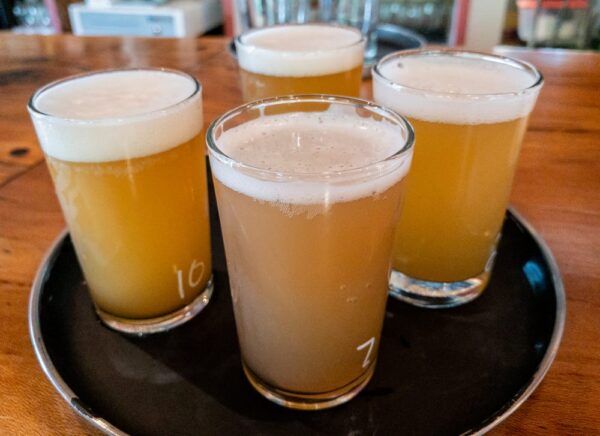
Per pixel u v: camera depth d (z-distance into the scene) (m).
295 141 0.43
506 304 0.56
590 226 0.67
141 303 0.53
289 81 0.70
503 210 0.55
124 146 0.45
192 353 0.51
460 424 0.43
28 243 0.65
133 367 0.49
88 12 2.55
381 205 0.38
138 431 0.43
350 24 1.29
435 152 0.50
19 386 0.46
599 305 0.54
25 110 1.01
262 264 0.39
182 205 0.51
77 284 0.60
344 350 0.43
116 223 0.48
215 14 2.82
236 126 0.44
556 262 0.60
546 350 0.47
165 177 0.49
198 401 0.46
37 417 0.43
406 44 1.28
